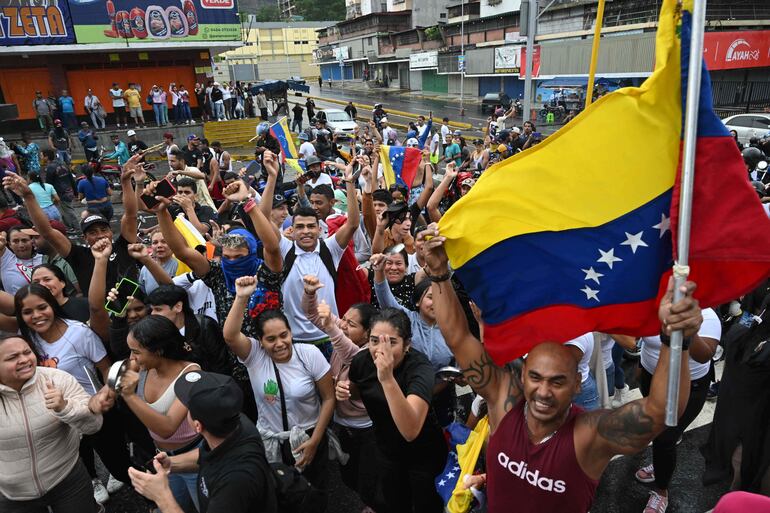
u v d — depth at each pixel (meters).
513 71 37.97
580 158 2.11
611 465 4.22
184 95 23.50
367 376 3.10
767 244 1.85
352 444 3.62
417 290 3.89
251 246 4.47
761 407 2.88
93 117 21.72
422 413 2.80
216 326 3.92
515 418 2.17
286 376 3.39
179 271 5.20
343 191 9.45
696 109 1.67
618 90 2.02
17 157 15.85
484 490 2.70
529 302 2.25
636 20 28.41
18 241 5.43
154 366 3.12
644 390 3.86
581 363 3.41
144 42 22.56
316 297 3.86
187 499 3.30
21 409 2.94
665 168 2.02
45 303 3.62
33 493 3.04
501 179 2.21
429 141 16.86
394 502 3.24
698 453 4.32
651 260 2.11
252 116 27.62
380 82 64.00
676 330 1.66
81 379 3.79
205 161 13.52
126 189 5.08
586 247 2.15
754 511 1.61
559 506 2.05
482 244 2.26
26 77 21.98
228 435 2.40
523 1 16.84
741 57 24.77
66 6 20.89
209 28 23.67
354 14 87.88
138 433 3.57
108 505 4.05
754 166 9.70
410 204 7.77
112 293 3.71
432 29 52.06
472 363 2.41
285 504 2.71
